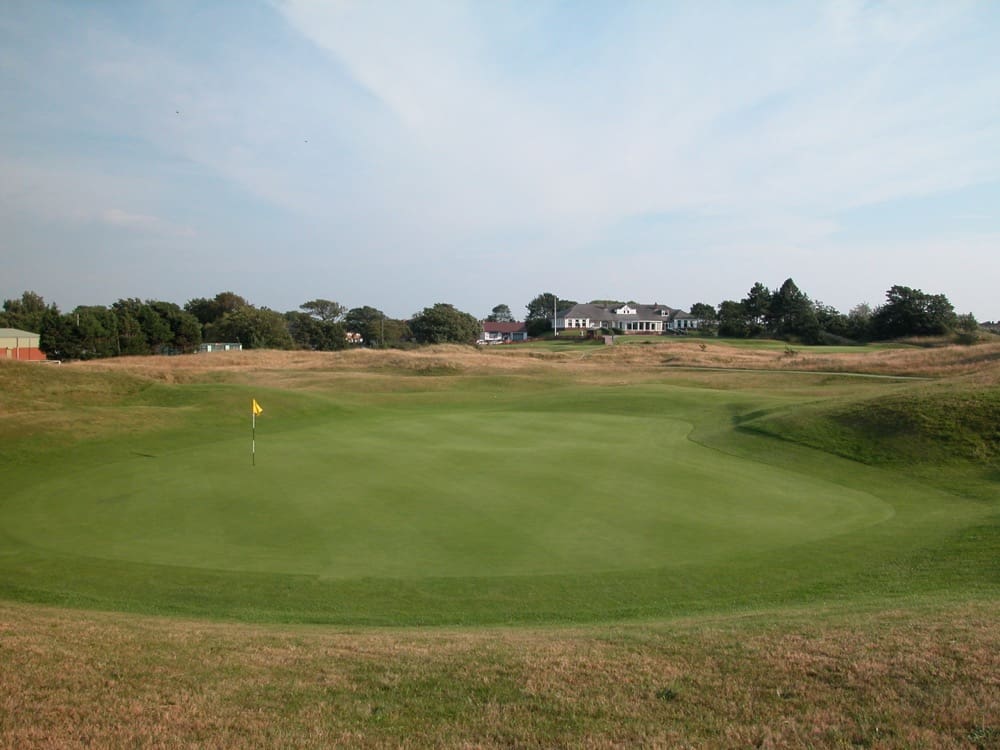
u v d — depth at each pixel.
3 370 36.94
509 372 58.09
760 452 24.97
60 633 8.62
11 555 13.55
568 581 11.90
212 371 51.84
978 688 6.46
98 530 15.24
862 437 25.09
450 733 6.06
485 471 20.66
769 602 10.73
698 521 15.79
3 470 22.52
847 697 6.47
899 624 8.31
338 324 123.88
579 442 26.36
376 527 15.15
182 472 20.86
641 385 45.72
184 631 9.04
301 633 9.21
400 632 9.34
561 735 5.98
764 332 119.25
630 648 7.93
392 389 47.53
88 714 6.40
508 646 8.19
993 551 12.58
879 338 107.12
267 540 14.36
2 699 6.63
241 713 6.45
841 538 14.47
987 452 22.27
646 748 5.74
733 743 5.80
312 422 33.31
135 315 103.00
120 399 36.75
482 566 12.72
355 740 5.94
